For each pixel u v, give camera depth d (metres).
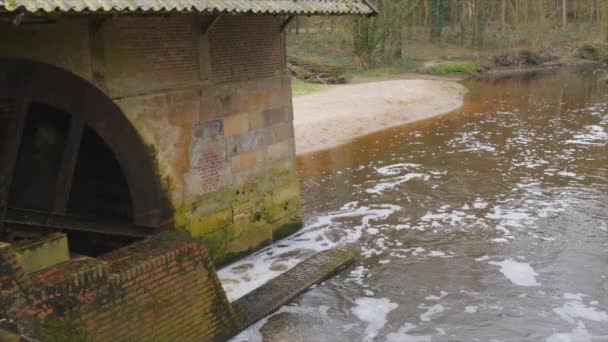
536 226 11.36
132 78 7.65
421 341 7.44
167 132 8.23
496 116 24.06
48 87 6.79
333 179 15.26
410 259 9.95
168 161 8.30
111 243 8.27
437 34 45.38
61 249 6.60
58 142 7.82
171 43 8.11
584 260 9.77
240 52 9.33
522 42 47.56
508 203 12.80
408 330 7.70
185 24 8.28
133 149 7.75
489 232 11.12
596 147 17.95
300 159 17.66
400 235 11.07
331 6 9.26
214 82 8.90
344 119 22.33
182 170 8.54
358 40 35.84
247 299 8.20
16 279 5.23
